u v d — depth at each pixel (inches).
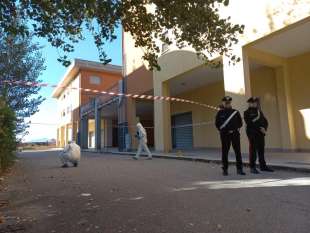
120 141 903.7
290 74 542.9
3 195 244.5
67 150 458.0
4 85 450.3
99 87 1456.7
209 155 529.3
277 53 517.7
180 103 872.9
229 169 350.6
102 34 247.9
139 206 193.0
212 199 204.1
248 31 449.4
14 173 386.3
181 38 246.4
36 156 786.8
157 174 332.8
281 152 512.1
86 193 239.0
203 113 781.3
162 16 237.9
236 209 178.4
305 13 373.7
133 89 848.9
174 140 914.1
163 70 707.4
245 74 465.1
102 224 159.5
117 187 260.1
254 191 223.3
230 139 308.3
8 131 381.1
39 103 512.7
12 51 448.8
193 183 266.1
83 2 214.5
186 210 180.1
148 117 1301.7
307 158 392.2
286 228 144.1
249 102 319.9
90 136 1566.2
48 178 331.9
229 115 307.7
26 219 173.6
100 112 1120.2
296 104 531.8
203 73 644.1
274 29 412.5
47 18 227.5
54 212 186.9
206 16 224.8
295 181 256.8
